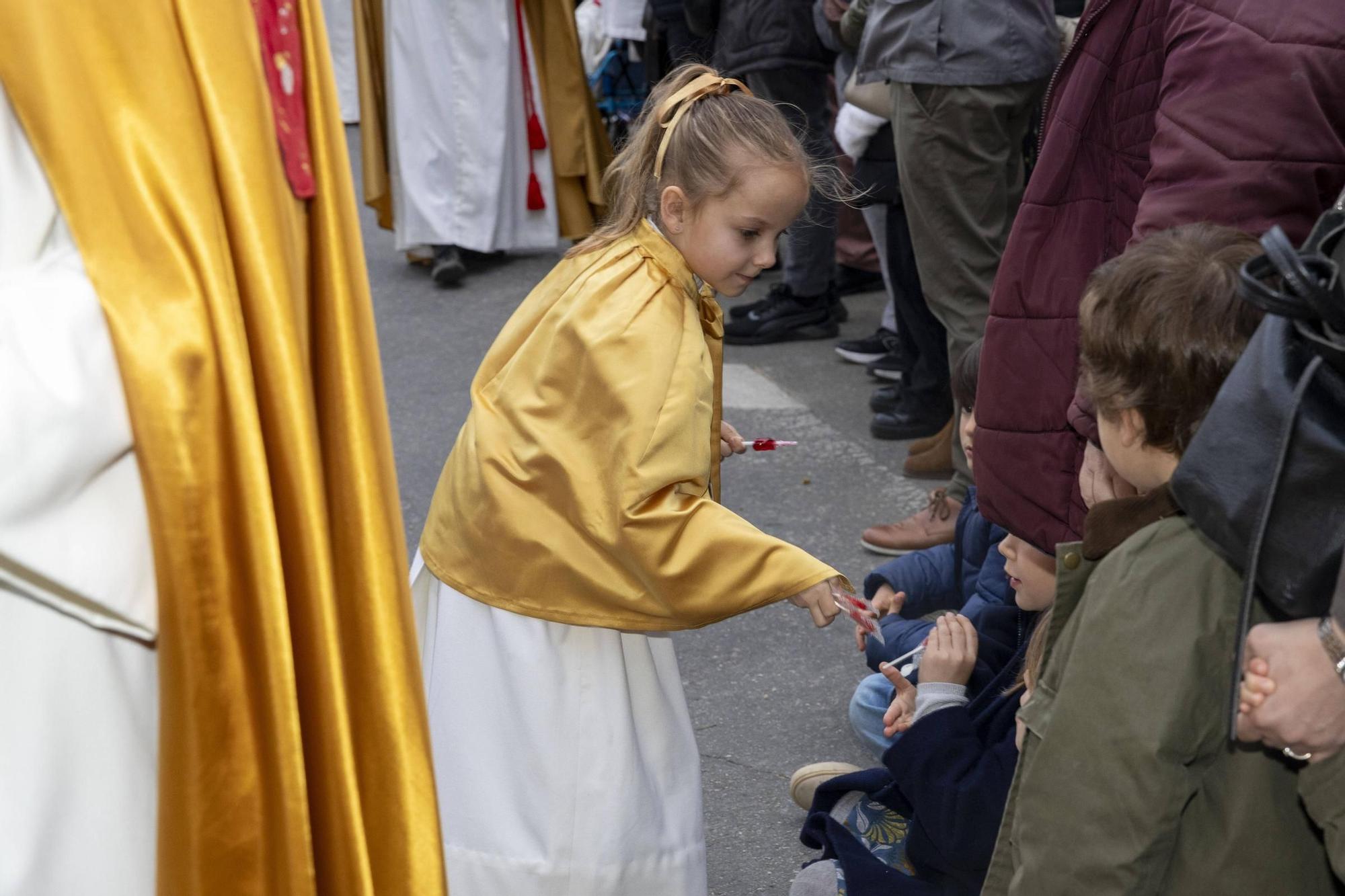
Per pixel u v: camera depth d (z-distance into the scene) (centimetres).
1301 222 185
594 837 193
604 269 188
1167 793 122
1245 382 114
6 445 100
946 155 376
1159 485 135
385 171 626
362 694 122
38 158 109
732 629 336
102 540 110
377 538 122
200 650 112
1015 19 370
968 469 367
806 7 495
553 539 185
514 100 609
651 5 568
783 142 185
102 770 117
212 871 116
